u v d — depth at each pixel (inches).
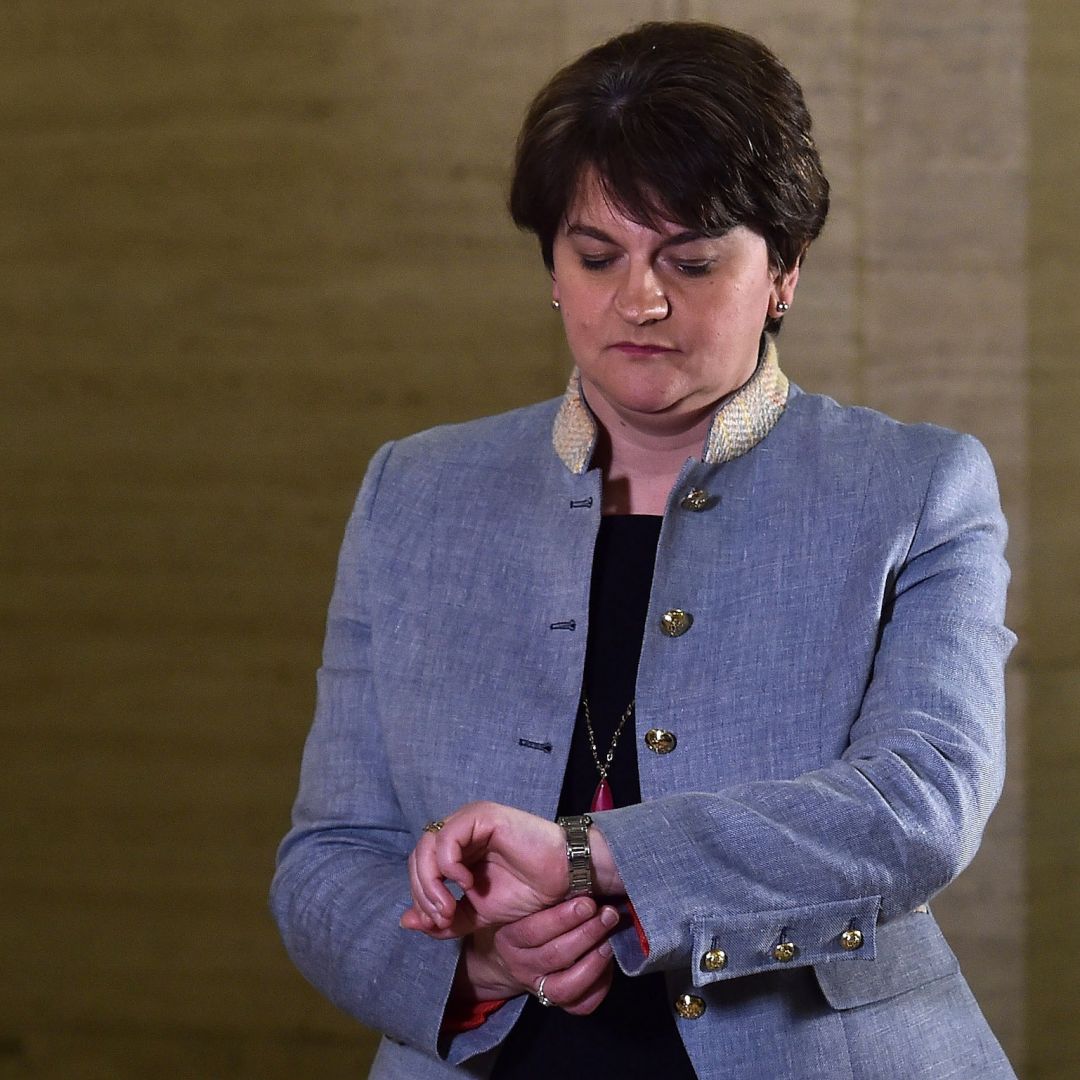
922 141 336.5
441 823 145.8
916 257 338.3
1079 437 339.9
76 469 360.5
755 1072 150.3
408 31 345.7
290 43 349.1
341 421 353.1
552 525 171.0
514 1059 161.0
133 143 355.3
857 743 151.6
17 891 365.7
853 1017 155.6
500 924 145.9
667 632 160.6
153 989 362.0
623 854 139.6
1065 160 336.2
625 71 153.1
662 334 155.2
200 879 360.5
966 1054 160.1
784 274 164.9
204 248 354.6
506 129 344.2
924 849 142.7
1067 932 342.3
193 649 359.3
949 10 333.7
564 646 164.9
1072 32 334.0
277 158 351.3
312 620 355.9
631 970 145.6
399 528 178.5
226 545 357.7
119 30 354.0
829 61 335.3
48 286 359.3
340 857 168.9
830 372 339.0
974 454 168.7
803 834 140.9
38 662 363.3
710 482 167.6
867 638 156.6
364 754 174.6
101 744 362.0
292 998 358.6
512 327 347.3
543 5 340.8
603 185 150.8
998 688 156.5
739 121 149.8
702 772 155.9
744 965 139.9
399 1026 156.9
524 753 162.2
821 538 162.4
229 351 354.9
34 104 357.4
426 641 171.0
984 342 338.6
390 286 350.0
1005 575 166.6
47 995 364.8
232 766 358.9
